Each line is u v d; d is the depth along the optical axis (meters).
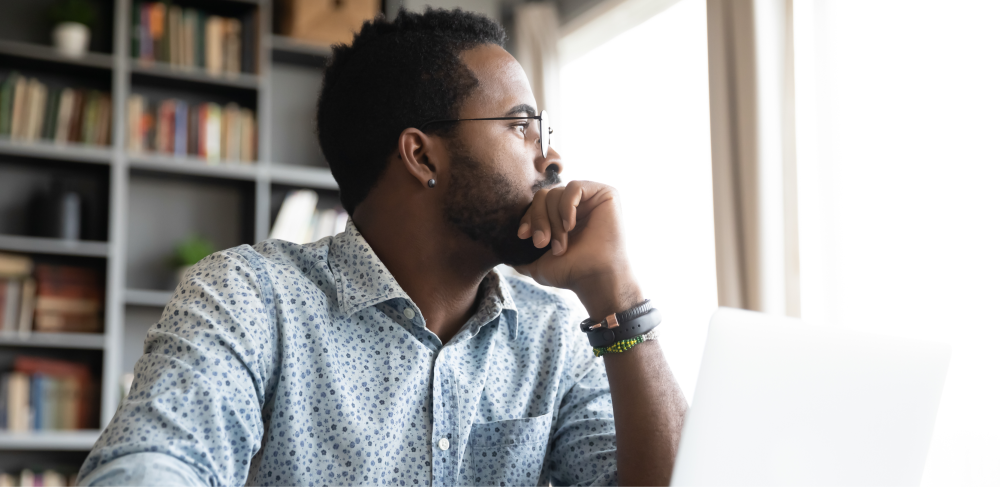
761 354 0.65
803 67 2.58
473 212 1.01
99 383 3.26
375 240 1.05
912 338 0.70
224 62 3.54
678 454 0.64
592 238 0.99
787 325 0.66
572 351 1.12
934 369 0.70
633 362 0.94
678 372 3.03
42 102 3.24
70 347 3.29
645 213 3.26
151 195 3.57
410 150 1.01
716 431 0.64
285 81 3.88
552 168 1.07
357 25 3.69
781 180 2.55
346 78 1.09
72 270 3.25
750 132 2.55
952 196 2.07
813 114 2.55
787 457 0.65
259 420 0.84
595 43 3.67
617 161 3.45
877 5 2.35
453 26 1.11
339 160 1.09
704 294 2.94
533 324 1.10
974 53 2.04
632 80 3.39
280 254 0.99
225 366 0.80
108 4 3.50
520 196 1.02
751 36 2.58
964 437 1.96
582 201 1.03
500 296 1.05
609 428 1.05
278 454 0.88
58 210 3.23
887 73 2.30
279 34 3.77
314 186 3.74
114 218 3.26
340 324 0.96
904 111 2.24
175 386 0.76
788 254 2.53
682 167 3.09
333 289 0.98
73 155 3.21
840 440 0.66
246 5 3.62
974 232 2.01
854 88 2.41
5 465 3.14
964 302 2.02
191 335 0.81
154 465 0.67
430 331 0.99
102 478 0.66
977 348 1.97
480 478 0.98
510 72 1.06
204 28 3.51
